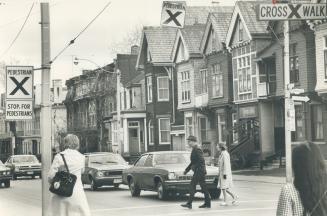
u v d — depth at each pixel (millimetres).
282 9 22172
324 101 36938
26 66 14516
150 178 23047
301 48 39062
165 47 60094
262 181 31906
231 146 46000
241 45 45906
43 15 14172
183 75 56031
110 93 72938
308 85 38406
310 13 22281
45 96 14102
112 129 72000
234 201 20125
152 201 22344
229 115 49062
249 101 44812
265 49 43062
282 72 41125
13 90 14422
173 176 21719
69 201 11031
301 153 4918
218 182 21031
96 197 24969
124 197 24578
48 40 14203
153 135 60875
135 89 69000
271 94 42250
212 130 51812
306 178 4859
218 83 49781
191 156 19250
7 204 22609
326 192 4871
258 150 43875
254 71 44375
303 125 38719
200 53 53469
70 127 86188
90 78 82125
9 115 14383
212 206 19797
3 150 116688
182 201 21984
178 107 56625
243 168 43062
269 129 43500
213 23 50094
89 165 29531
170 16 19844
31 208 20844
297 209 4898
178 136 58281
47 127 14078
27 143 108562
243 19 45031
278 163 41156
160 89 60156
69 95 92500
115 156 30328
